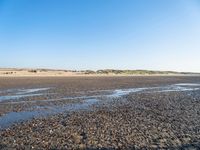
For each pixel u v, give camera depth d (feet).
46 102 110.73
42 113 84.94
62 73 481.05
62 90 163.32
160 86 215.31
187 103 108.78
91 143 51.49
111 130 61.16
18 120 73.92
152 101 115.44
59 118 76.13
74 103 108.47
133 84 232.32
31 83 218.38
